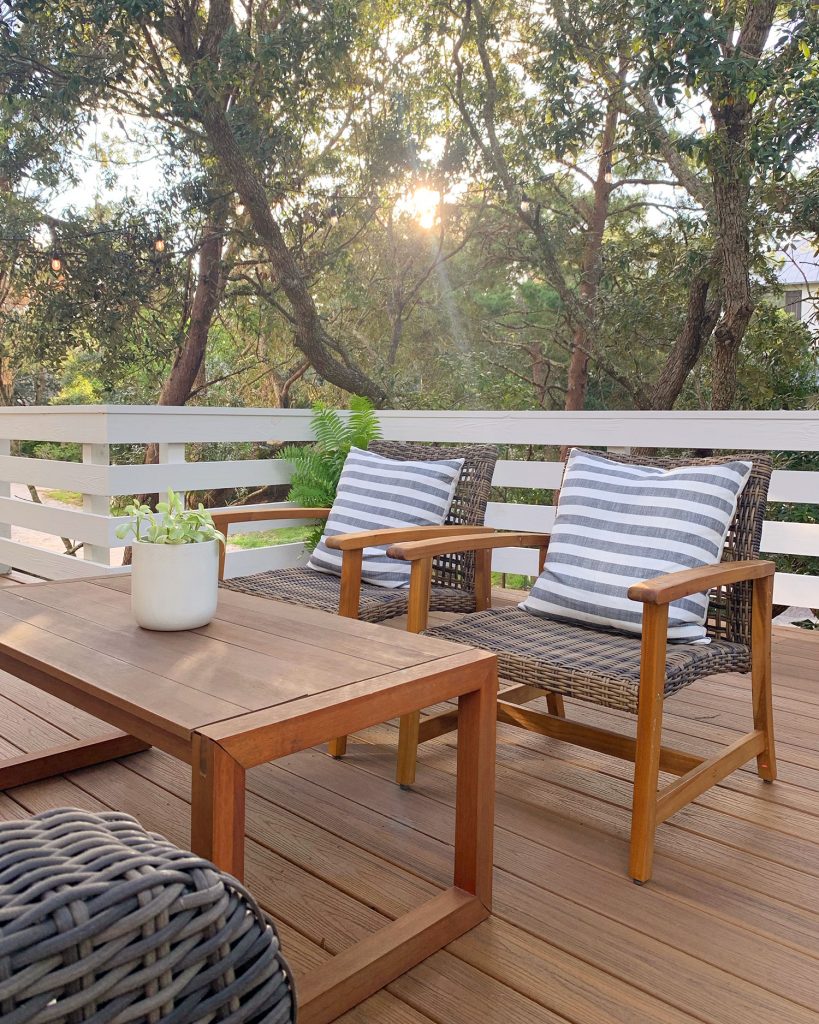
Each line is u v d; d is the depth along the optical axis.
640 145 7.15
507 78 8.42
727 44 5.67
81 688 1.15
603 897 1.40
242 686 1.13
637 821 1.45
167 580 1.40
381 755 1.99
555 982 1.18
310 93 7.74
